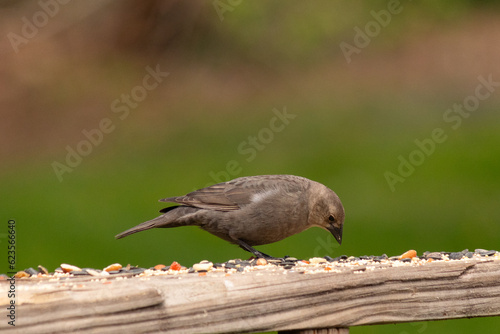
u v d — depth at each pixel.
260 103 21.41
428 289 4.84
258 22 23.03
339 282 4.52
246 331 4.21
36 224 13.46
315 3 23.16
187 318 4.01
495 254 5.77
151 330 3.89
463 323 10.45
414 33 25.19
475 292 4.95
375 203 14.79
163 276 4.49
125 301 3.82
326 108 20.92
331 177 16.27
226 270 4.96
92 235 13.05
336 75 22.77
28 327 3.61
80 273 4.79
